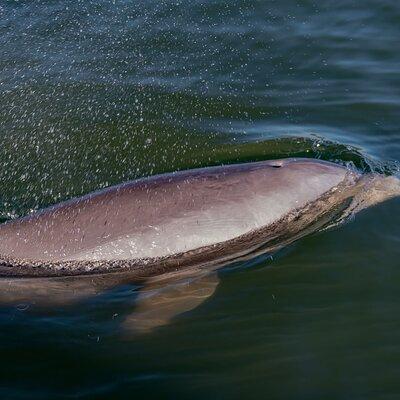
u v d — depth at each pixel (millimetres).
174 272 13484
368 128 18984
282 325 12367
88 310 12875
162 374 11430
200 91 21703
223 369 11500
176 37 25562
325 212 14703
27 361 11750
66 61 24266
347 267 13641
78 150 18422
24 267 13453
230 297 13031
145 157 18094
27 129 19516
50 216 14023
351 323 12344
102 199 14148
